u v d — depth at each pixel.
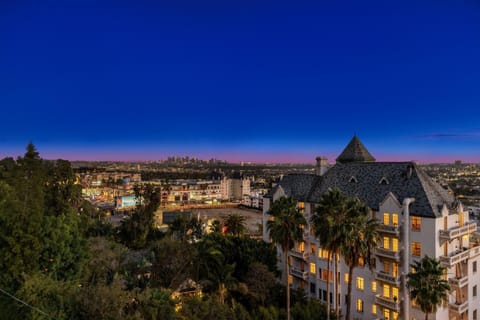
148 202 89.19
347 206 42.31
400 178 54.53
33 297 33.41
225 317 44.03
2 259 37.50
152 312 35.84
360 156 73.50
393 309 48.62
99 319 32.06
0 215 40.50
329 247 43.03
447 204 49.94
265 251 64.69
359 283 54.97
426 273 38.84
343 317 56.62
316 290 61.94
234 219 106.56
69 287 36.81
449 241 47.25
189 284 59.16
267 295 56.50
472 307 50.81
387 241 51.81
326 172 66.94
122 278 48.50
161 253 55.53
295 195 66.81
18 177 67.88
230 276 54.31
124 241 79.25
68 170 73.88
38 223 40.88
